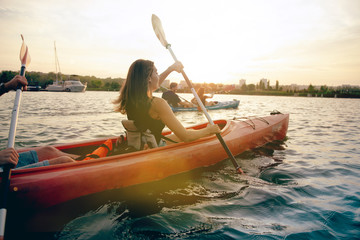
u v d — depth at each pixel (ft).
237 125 11.83
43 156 6.88
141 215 5.47
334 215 5.57
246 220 5.33
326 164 9.72
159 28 10.52
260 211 5.75
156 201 6.19
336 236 4.74
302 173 8.61
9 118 21.77
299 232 4.86
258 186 7.28
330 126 20.63
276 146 12.74
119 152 7.06
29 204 4.84
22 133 15.14
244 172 8.47
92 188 5.69
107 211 5.64
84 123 20.07
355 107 53.72
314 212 5.72
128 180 6.27
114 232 4.81
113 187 6.05
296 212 5.72
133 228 4.95
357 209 5.89
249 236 4.72
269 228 5.02
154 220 5.25
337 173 8.68
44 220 5.01
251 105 54.03
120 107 6.58
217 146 8.90
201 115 26.99
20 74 5.92
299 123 22.39
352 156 11.02
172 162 7.18
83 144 8.18
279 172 8.63
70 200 5.37
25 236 4.57
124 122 6.72
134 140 6.86
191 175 7.84
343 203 6.22
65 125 18.78
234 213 5.64
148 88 6.21
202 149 8.24
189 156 7.69
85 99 65.16
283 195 6.64
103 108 35.35
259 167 9.09
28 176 5.11
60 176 5.32
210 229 4.95
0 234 3.76
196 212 5.64
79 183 5.48
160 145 7.63
